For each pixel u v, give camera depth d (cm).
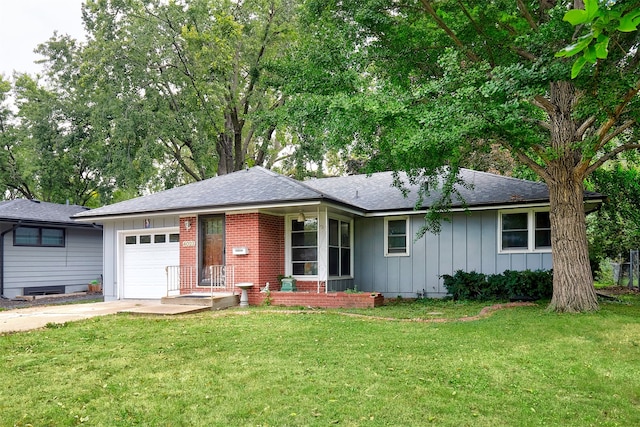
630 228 1905
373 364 683
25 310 1282
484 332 874
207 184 1677
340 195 1812
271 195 1395
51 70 3033
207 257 1480
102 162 2677
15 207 2017
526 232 1496
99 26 2597
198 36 2466
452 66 974
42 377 636
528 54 1128
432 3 1165
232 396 564
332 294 1339
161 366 688
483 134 991
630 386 591
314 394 567
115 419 503
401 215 1659
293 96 1328
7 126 3034
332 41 1203
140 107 2534
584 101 888
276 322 1010
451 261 1592
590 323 916
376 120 1023
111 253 1684
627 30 234
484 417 503
